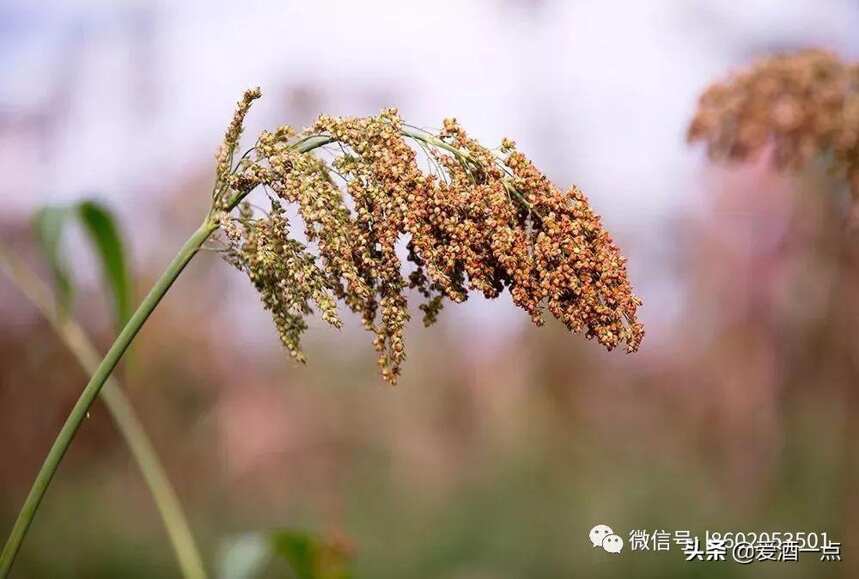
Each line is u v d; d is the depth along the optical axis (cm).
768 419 782
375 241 201
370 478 959
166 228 855
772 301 740
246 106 206
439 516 966
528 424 976
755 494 827
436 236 201
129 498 892
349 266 196
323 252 198
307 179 197
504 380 965
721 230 766
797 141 347
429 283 208
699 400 823
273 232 202
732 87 351
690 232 811
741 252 752
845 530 777
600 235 200
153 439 842
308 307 203
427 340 997
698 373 812
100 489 881
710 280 776
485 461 993
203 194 863
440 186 198
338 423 923
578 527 944
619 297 198
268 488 907
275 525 901
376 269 198
